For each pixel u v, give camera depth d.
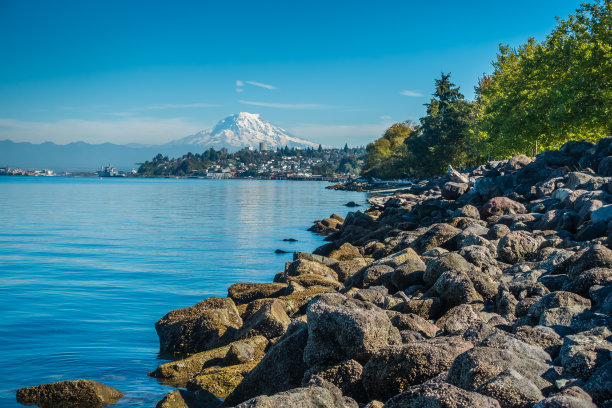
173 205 84.38
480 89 101.44
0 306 19.14
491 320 9.95
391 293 15.42
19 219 58.53
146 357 13.48
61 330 16.03
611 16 41.84
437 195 53.59
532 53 57.66
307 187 191.88
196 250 35.09
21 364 12.81
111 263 29.66
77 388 10.44
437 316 11.98
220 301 15.34
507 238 15.94
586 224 18.41
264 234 44.41
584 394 5.72
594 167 28.45
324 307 8.62
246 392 9.16
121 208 76.94
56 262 29.98
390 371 7.43
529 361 6.93
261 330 12.83
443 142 106.31
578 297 9.49
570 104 41.53
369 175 173.50
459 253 15.05
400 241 23.39
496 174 36.12
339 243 33.19
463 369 6.72
